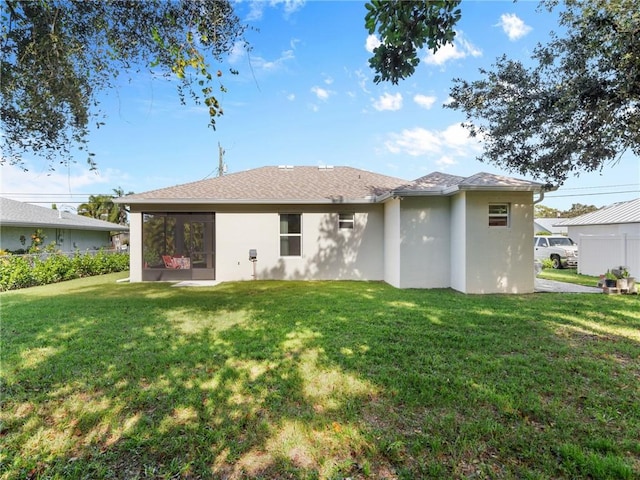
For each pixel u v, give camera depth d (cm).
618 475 206
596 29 552
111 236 2406
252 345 443
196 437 247
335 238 1179
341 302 734
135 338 479
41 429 260
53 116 372
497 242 871
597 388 320
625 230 1412
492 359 391
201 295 848
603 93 591
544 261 1609
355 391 316
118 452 233
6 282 967
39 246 1622
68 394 314
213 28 322
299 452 232
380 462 221
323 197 1162
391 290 915
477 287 866
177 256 1179
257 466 219
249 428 259
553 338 470
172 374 355
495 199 870
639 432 248
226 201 1134
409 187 966
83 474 212
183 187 1246
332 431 254
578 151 680
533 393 308
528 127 712
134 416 277
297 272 1180
